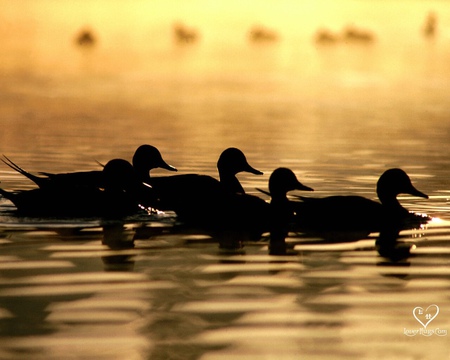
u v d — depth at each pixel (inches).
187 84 1834.4
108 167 591.8
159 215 577.0
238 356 343.9
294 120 1240.8
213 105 1445.6
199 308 394.3
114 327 370.6
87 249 491.8
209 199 570.3
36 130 1083.9
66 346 350.0
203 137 1034.1
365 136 1052.5
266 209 569.3
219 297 410.9
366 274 450.6
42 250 487.5
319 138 1032.2
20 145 943.7
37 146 937.5
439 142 993.5
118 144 965.2
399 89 1769.2
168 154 888.9
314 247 505.0
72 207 566.3
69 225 547.8
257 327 373.7
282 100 1544.0
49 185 581.9
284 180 578.6
